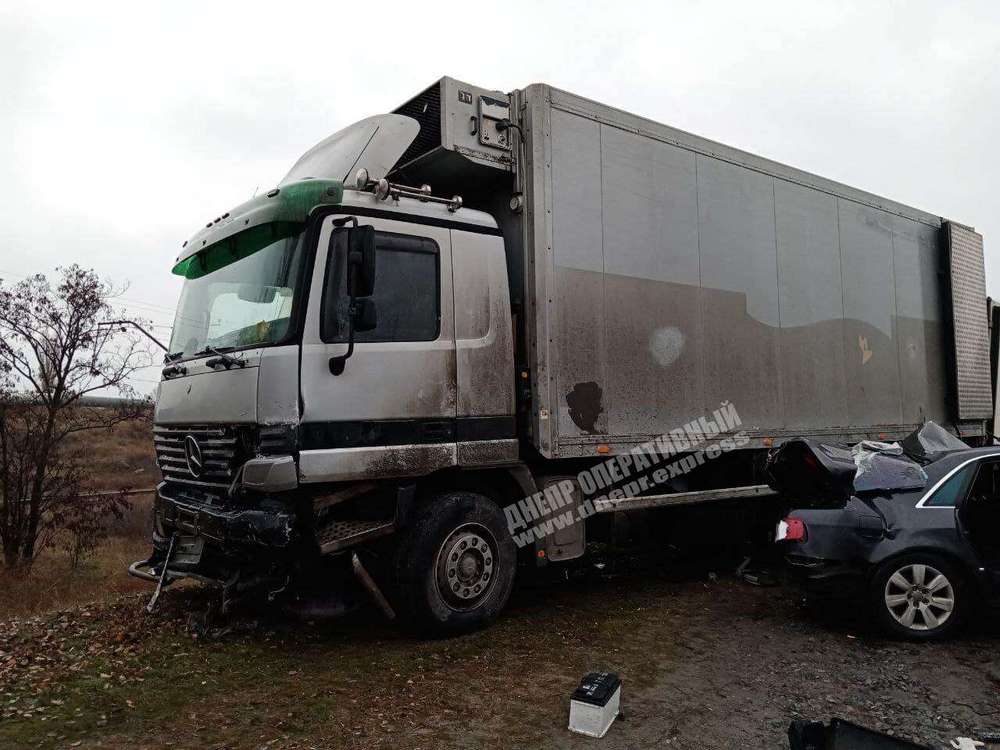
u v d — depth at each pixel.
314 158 6.29
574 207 5.92
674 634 5.34
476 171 5.83
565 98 5.95
